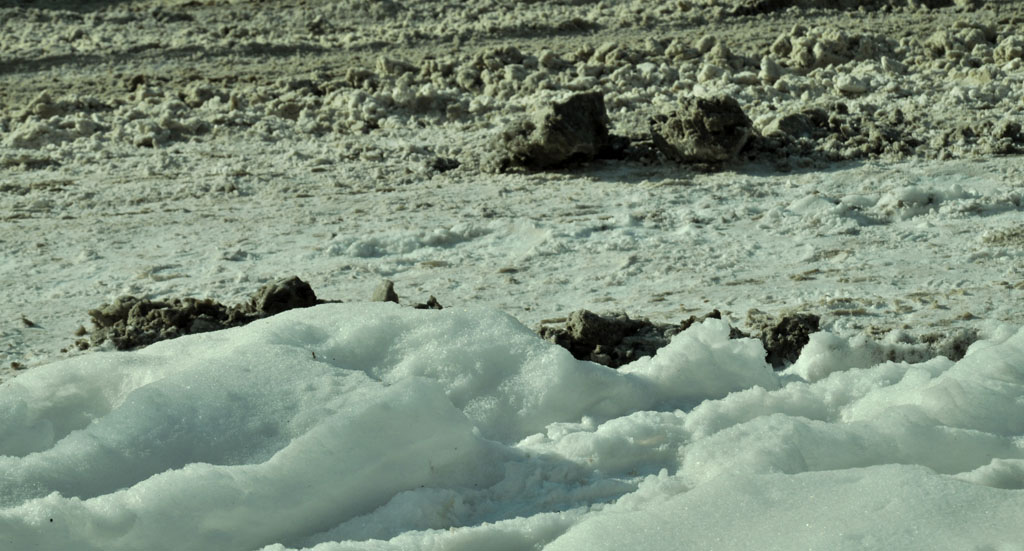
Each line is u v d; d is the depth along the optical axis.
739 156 21.36
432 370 8.77
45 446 8.02
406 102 26.53
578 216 18.02
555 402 8.73
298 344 8.86
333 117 25.97
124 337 12.11
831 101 25.25
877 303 12.92
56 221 18.86
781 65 29.48
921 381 9.03
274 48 32.94
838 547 6.12
